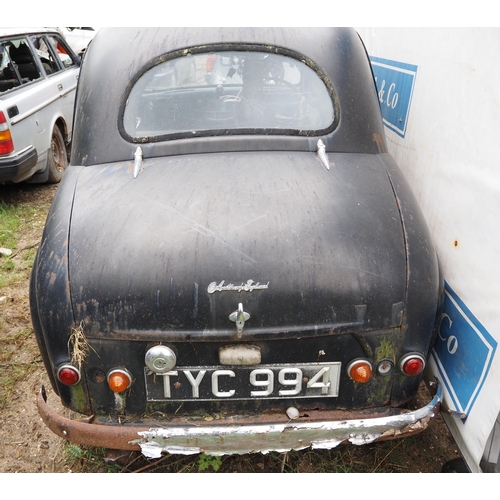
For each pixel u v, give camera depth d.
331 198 1.84
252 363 1.68
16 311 3.29
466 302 1.93
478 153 1.90
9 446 2.31
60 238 1.77
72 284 1.68
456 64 2.13
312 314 1.65
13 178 4.50
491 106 1.82
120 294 1.65
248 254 1.66
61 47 6.07
